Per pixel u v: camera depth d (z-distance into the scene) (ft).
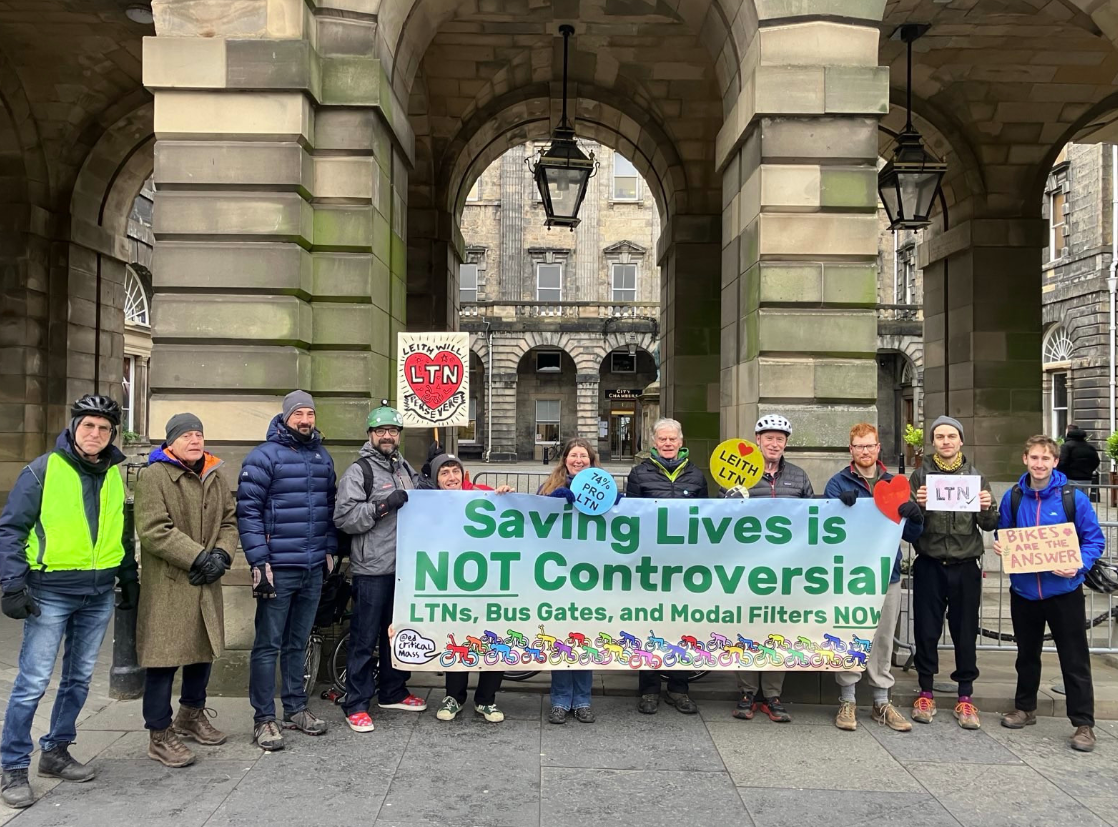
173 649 13.73
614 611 16.24
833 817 12.48
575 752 14.84
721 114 34.47
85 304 37.88
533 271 127.65
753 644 16.31
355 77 18.76
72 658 13.51
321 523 15.40
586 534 16.24
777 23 19.29
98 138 36.32
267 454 14.90
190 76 17.97
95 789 13.10
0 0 28.43
